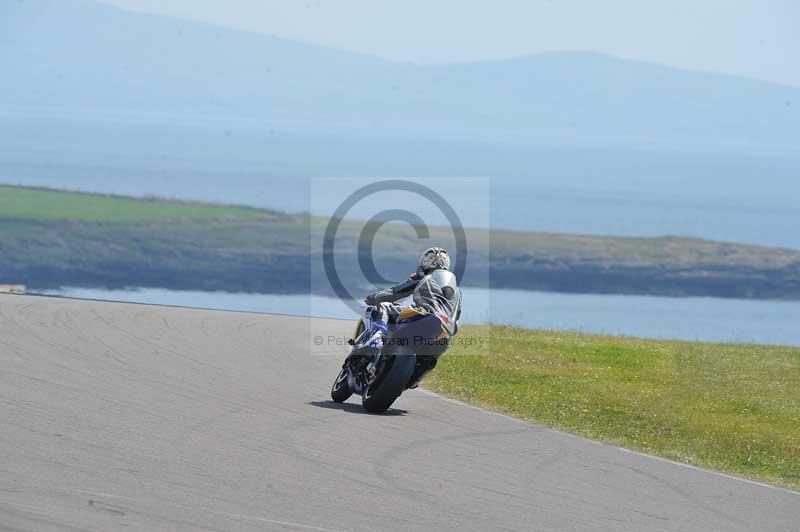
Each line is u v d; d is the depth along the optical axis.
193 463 29.56
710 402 53.28
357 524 24.84
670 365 65.38
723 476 35.69
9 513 23.08
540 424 42.81
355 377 42.03
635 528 27.06
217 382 45.00
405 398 46.56
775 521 29.58
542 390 52.56
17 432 31.52
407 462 32.44
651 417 47.50
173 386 42.81
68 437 31.48
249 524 23.94
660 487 32.62
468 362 60.47
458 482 30.38
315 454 32.25
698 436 44.28
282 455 31.69
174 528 23.12
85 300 75.12
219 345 57.19
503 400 48.12
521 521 26.59
